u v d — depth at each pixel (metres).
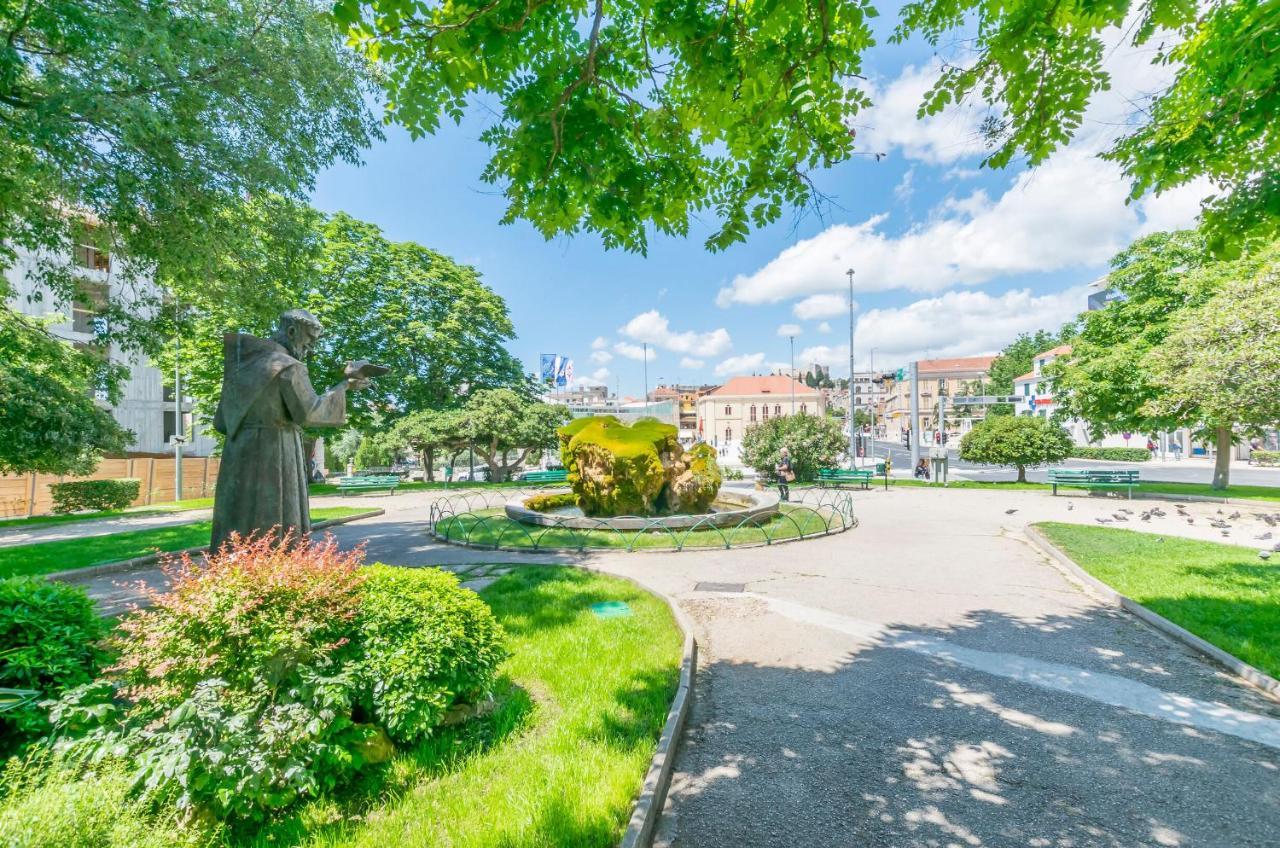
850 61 3.93
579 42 4.12
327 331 27.47
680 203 4.67
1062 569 8.55
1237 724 3.92
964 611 6.55
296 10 8.42
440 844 2.58
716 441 66.94
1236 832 2.85
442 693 3.45
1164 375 14.66
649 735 3.61
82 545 10.84
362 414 29.03
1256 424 12.47
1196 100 4.17
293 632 3.04
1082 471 18.19
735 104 4.30
